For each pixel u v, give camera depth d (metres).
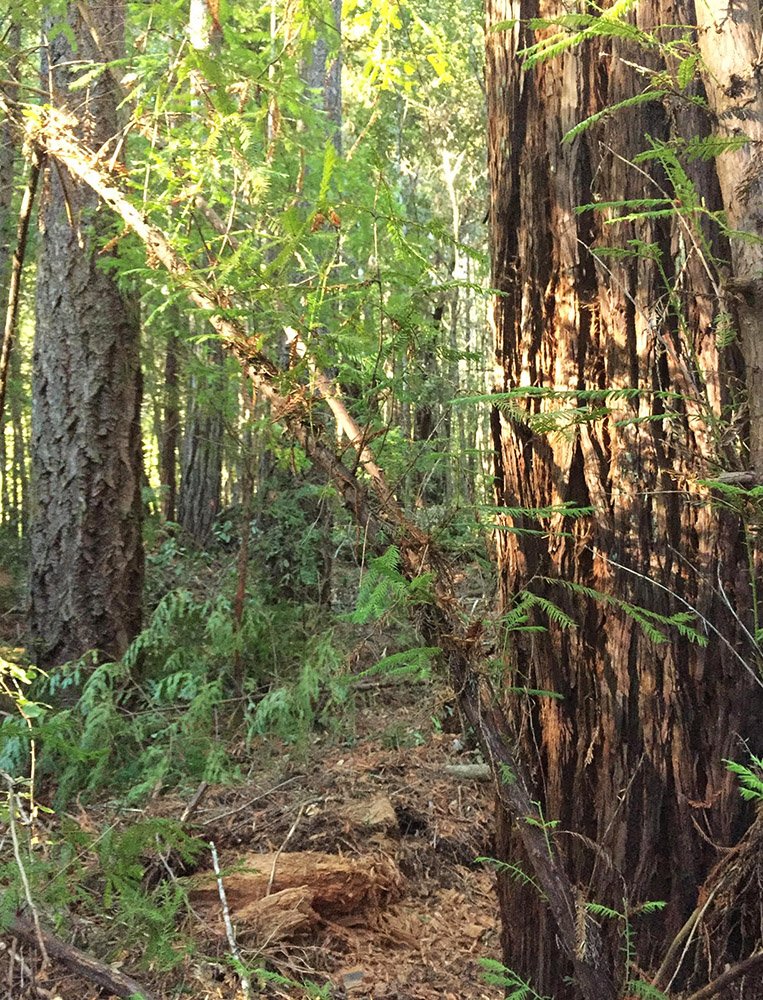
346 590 5.66
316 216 1.45
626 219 1.29
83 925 2.28
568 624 1.54
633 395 1.35
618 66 1.48
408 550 1.39
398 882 3.05
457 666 1.38
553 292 1.59
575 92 1.54
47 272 4.47
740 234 1.19
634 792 1.48
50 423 4.46
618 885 1.48
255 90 2.04
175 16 2.03
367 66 2.49
